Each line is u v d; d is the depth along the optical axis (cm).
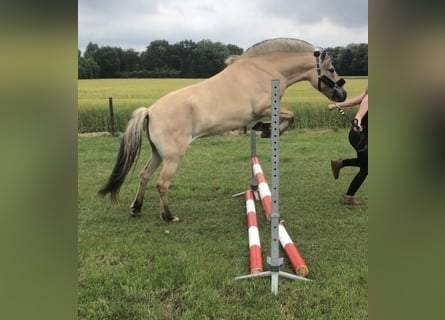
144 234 383
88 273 299
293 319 239
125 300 262
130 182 590
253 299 258
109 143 925
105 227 403
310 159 719
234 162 711
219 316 243
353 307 247
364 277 281
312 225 396
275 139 271
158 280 282
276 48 433
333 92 456
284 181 574
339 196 495
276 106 269
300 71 443
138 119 399
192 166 682
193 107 400
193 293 267
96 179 607
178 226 405
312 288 270
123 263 318
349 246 343
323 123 1103
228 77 415
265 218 421
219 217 433
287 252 309
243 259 322
